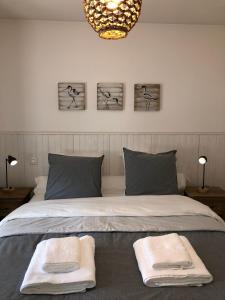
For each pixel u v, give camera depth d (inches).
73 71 122.8
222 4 101.3
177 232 74.5
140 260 57.0
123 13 52.5
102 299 47.9
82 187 105.0
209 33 123.7
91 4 52.7
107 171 128.5
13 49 120.4
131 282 52.7
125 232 74.4
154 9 106.2
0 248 65.2
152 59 123.9
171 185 109.0
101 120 126.3
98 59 122.6
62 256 54.1
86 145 127.3
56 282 49.0
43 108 124.4
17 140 125.8
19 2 100.6
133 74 124.2
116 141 127.6
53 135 126.1
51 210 85.5
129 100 125.6
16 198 111.0
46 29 120.0
